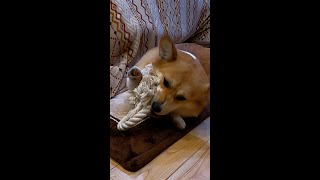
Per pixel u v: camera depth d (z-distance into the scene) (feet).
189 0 4.75
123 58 3.77
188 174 2.67
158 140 3.05
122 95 3.66
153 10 4.09
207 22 5.15
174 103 3.01
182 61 3.09
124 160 2.74
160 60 3.14
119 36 3.62
